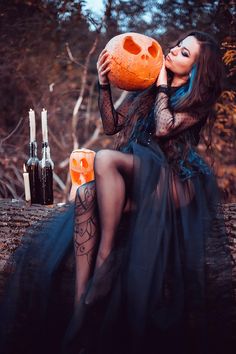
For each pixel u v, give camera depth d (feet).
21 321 8.57
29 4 23.63
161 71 9.36
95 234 8.62
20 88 25.98
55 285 8.70
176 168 9.00
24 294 8.74
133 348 7.80
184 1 20.81
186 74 9.39
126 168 8.65
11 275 9.08
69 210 9.59
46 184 13.29
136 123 9.45
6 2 23.57
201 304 8.25
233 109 19.17
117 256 8.30
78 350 7.91
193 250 8.52
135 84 9.29
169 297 8.25
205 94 9.29
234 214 11.19
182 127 9.09
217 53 9.41
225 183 21.45
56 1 23.94
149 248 8.22
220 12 18.97
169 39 21.25
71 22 24.68
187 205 8.84
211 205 9.27
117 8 23.39
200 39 9.37
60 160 27.37
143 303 7.91
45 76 27.02
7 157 24.25
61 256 8.91
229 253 8.87
